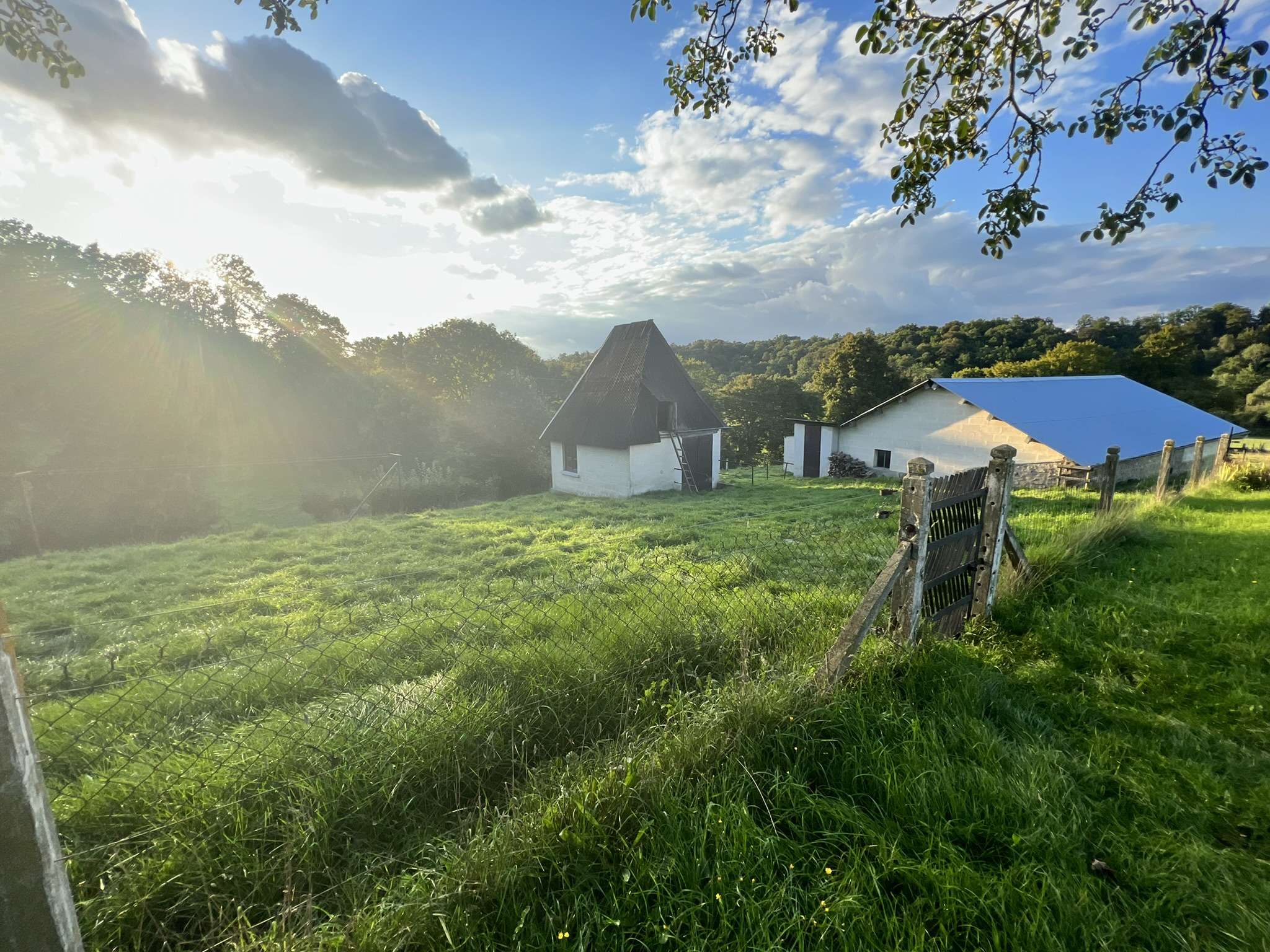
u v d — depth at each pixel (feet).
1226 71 8.12
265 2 10.28
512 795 7.30
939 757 7.51
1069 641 12.18
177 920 5.68
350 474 85.20
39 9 9.66
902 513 11.08
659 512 47.83
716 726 7.85
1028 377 80.23
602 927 5.17
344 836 6.61
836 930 5.19
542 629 13.38
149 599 24.63
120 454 66.69
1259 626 12.85
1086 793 7.34
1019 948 5.00
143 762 7.68
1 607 3.44
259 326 95.20
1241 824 6.83
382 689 10.28
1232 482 39.04
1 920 3.42
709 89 13.70
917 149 12.08
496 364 139.23
